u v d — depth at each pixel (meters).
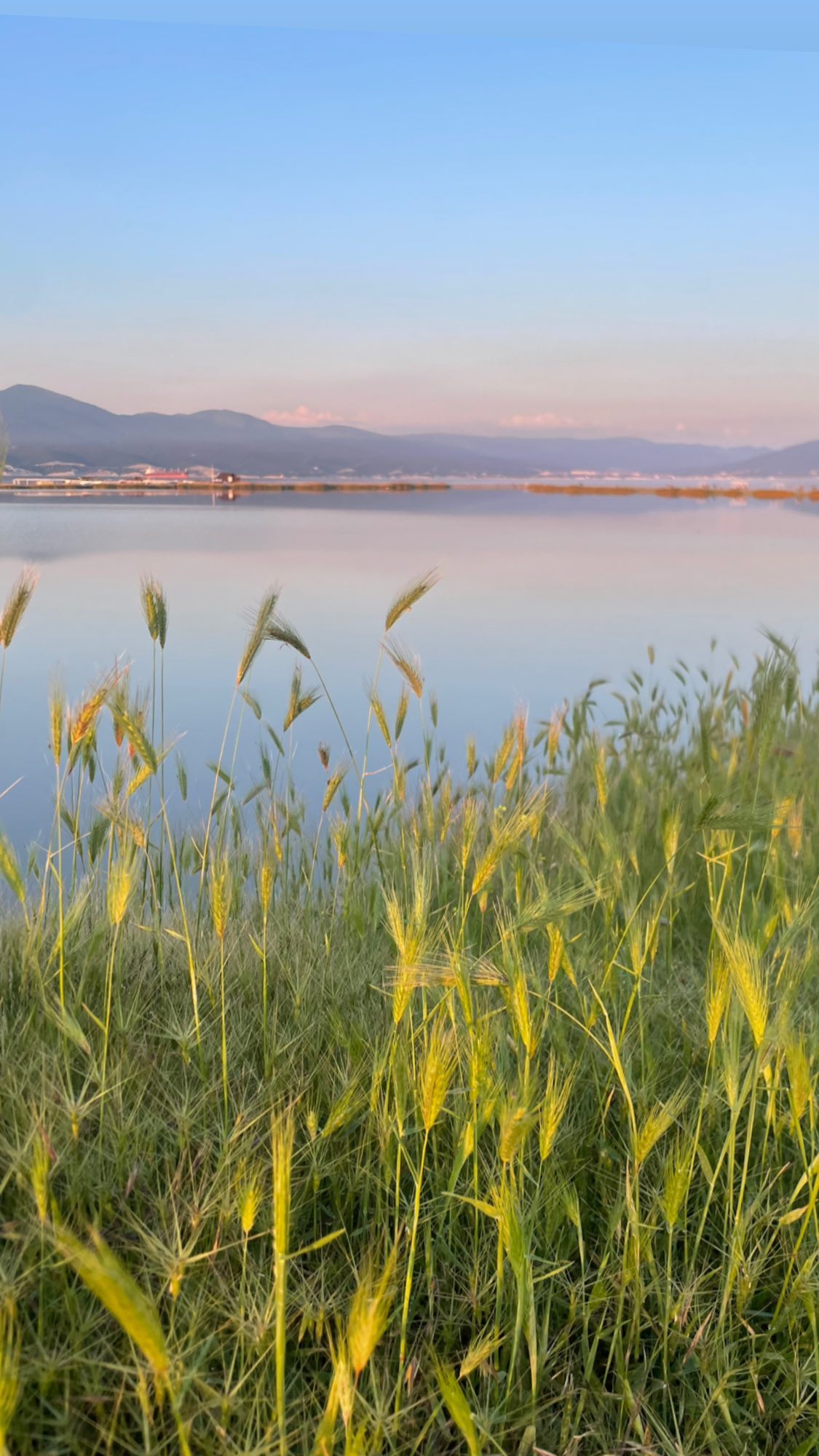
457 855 3.03
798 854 2.87
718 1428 1.57
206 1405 1.36
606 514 65.50
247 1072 2.13
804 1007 2.33
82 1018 2.24
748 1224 1.76
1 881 2.76
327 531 36.16
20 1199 1.64
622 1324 1.72
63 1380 1.44
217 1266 1.64
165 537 29.97
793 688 3.81
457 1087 1.98
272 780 3.34
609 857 2.48
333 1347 1.51
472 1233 1.82
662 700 4.91
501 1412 1.53
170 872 3.06
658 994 2.46
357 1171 1.84
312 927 2.92
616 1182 1.90
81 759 2.67
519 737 2.88
